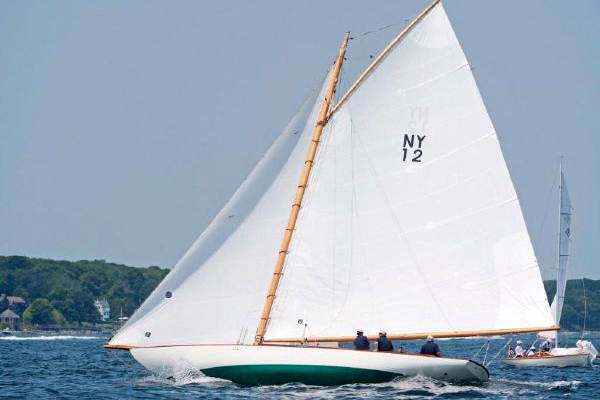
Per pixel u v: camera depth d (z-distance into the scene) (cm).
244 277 11488
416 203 11525
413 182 11544
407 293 11450
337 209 11512
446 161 11562
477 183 11538
